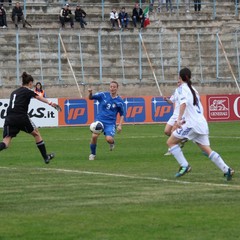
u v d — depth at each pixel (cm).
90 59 10000
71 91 9488
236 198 3041
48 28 10031
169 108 8581
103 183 3512
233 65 10488
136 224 2558
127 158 4750
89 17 10875
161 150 5300
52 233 2434
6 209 2841
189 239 2338
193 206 2872
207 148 3572
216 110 8669
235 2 11781
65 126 8225
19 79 9600
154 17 11044
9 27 10019
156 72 10138
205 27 10738
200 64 10338
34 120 8088
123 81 9906
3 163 4522
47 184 3503
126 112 8425
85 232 2445
